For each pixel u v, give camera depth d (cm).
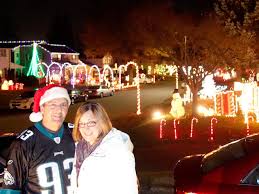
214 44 1928
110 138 405
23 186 418
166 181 958
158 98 4009
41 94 427
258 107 1897
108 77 6512
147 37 2078
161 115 2177
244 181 504
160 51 2086
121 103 3559
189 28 1962
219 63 1962
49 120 422
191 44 1991
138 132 1658
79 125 418
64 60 6775
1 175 682
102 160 397
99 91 4181
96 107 414
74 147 429
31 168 414
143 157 1181
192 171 562
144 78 6856
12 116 2780
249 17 1839
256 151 519
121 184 394
